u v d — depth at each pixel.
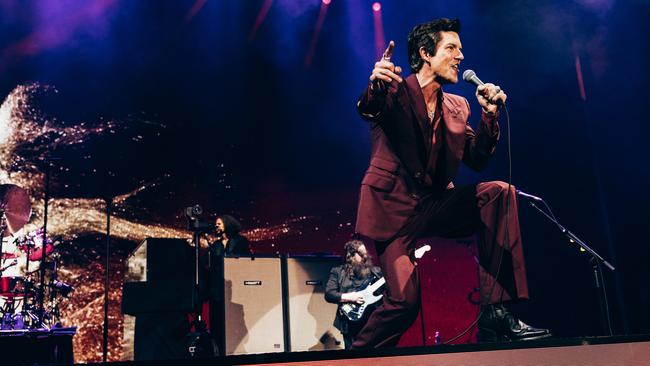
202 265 5.20
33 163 6.63
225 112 7.57
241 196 7.32
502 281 2.27
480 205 2.34
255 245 7.20
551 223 6.09
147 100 7.29
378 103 2.11
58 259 6.02
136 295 4.48
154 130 7.21
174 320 4.62
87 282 6.45
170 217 7.01
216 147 7.42
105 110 7.07
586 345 1.75
